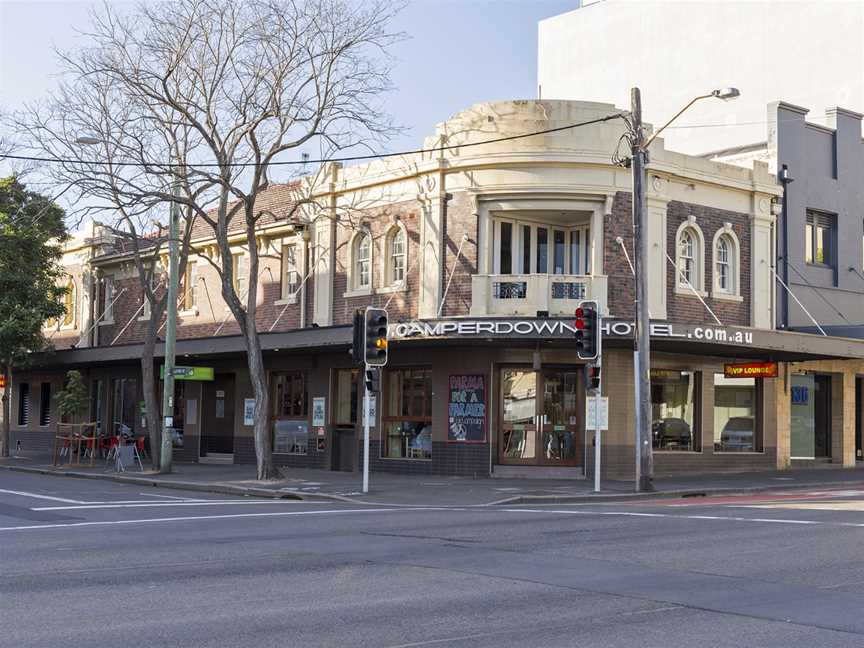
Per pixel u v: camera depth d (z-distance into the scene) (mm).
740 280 30172
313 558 12055
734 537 14141
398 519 17062
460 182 27797
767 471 30281
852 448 33500
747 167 32344
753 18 42344
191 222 29125
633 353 27781
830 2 40031
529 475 27219
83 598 9445
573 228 28375
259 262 34500
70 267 43875
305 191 32250
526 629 8188
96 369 41594
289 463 32469
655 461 28297
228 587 10070
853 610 9023
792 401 32375
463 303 27484
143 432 39125
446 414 27953
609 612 8883
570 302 26953
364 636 7902
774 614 8828
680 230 28688
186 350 32469
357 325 23328
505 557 12188
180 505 20047
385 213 29766
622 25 47219
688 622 8484
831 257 33281
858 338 30484
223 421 36688
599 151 26953
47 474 31000
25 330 36281
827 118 33969
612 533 14734
